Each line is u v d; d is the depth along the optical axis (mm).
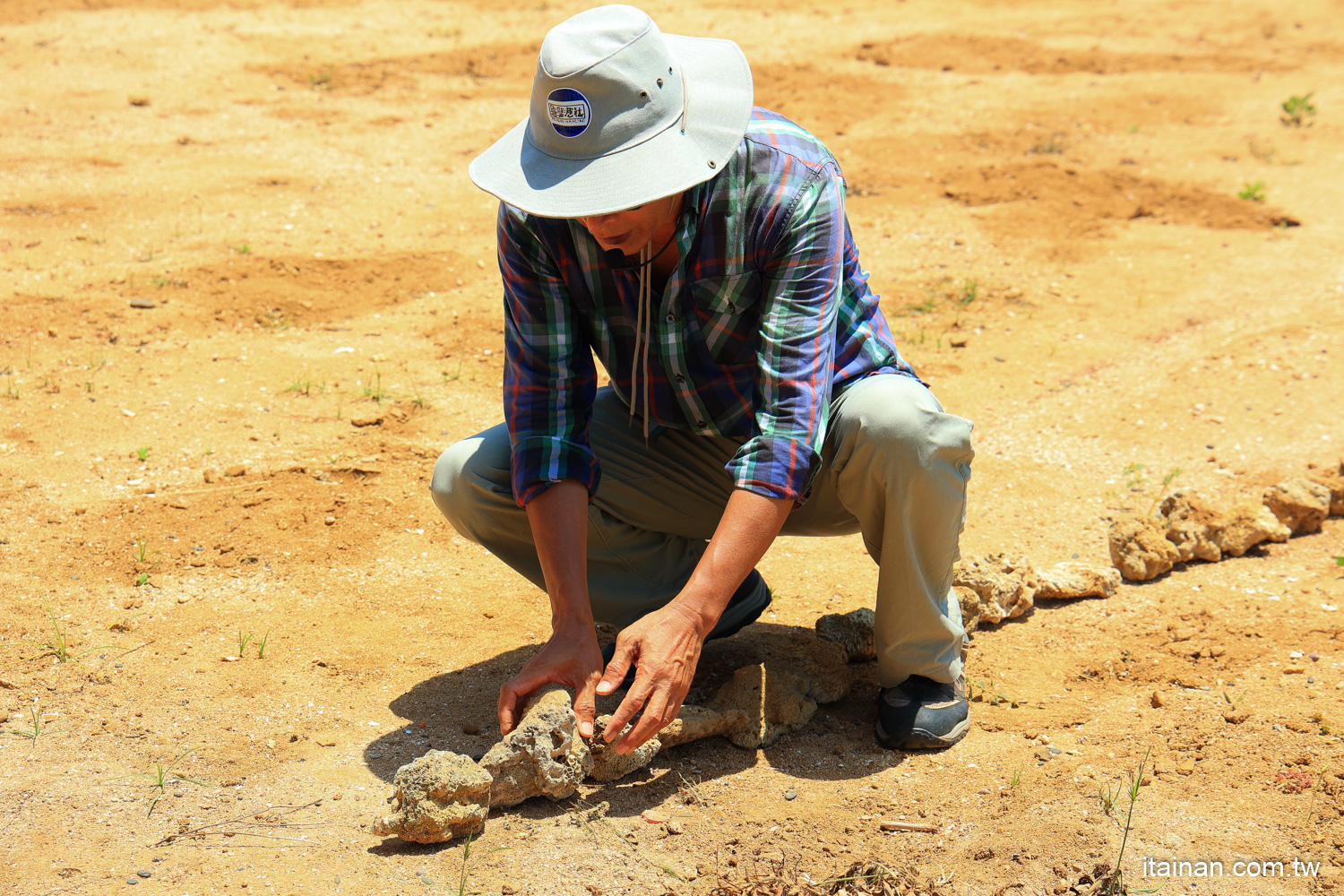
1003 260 6227
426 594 3266
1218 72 9961
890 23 11164
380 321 5312
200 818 2299
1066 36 11031
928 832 2303
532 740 2301
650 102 2111
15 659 2846
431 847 2227
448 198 6852
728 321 2383
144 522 3547
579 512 2434
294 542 3484
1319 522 3734
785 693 2664
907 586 2490
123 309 5168
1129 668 2951
